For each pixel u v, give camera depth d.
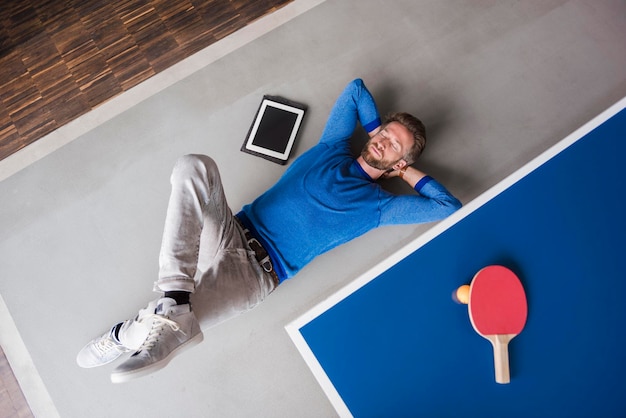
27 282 1.99
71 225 2.06
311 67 2.26
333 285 2.00
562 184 1.56
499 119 2.21
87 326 1.95
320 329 1.40
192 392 1.89
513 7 2.37
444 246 1.49
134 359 1.28
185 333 1.38
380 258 2.03
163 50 2.29
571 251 1.51
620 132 1.62
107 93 2.24
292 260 1.80
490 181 2.13
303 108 2.18
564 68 2.29
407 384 1.39
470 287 1.42
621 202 1.56
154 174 2.12
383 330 1.41
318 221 1.78
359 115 1.98
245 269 1.69
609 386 1.42
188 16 2.34
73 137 2.17
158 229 2.06
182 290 1.40
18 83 2.26
